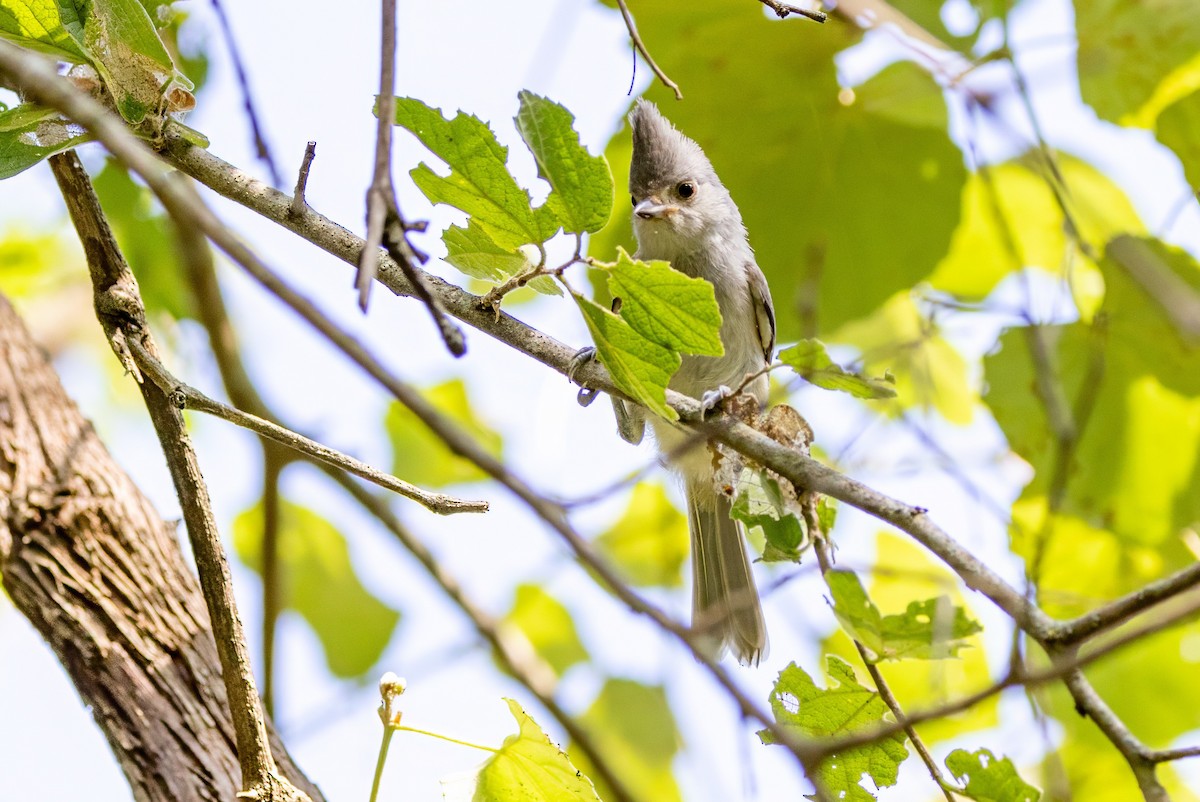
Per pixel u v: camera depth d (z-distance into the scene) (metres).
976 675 8.38
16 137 4.75
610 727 9.81
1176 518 8.37
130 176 8.52
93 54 4.79
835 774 5.05
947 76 6.95
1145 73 7.18
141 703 5.71
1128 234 7.12
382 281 5.06
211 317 8.38
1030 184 8.61
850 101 7.91
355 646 9.55
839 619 4.46
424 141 4.30
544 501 3.40
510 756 5.02
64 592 5.88
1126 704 8.83
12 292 9.83
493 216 4.45
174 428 4.89
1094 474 8.12
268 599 8.10
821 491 4.70
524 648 8.73
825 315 8.56
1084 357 7.62
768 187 8.38
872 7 7.03
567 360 5.08
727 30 7.61
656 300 4.34
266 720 5.77
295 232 5.06
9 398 6.38
